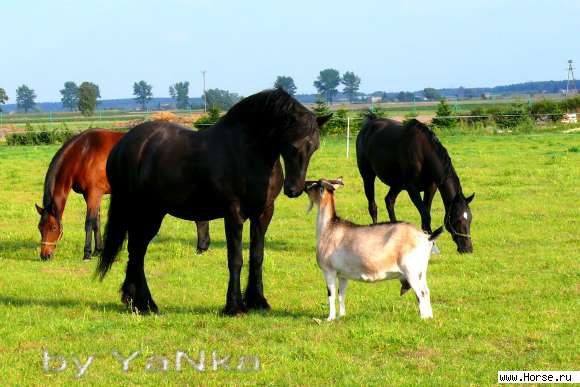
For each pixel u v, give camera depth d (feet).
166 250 48.32
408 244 28.27
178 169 31.99
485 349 26.50
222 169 31.27
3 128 213.25
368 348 26.89
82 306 34.06
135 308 32.89
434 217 58.18
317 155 106.42
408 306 32.32
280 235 52.26
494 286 36.37
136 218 33.58
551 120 164.86
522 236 49.47
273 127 30.27
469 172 83.30
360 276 29.12
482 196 66.54
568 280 37.01
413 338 27.35
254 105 30.68
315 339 27.84
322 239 29.99
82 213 64.44
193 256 46.26
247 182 31.22
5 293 37.17
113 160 34.06
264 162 31.14
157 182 32.37
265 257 44.42
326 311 32.50
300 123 29.99
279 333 28.53
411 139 47.47
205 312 32.78
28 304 34.58
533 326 29.01
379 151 50.26
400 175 48.75
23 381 24.17
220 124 31.99
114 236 34.37
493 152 105.60
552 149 107.45
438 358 25.75
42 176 91.15
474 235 50.08
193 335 29.25
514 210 59.47
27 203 70.18
